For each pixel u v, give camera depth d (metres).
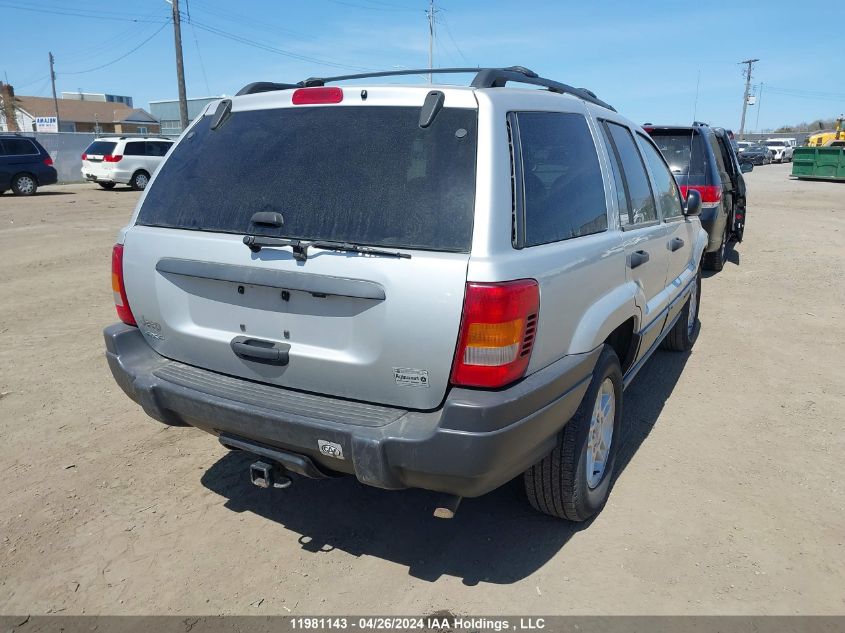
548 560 3.18
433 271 2.50
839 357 6.07
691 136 8.64
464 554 3.22
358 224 2.69
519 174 2.75
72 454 4.12
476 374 2.51
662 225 4.49
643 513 3.56
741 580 3.04
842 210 18.09
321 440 2.64
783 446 4.34
